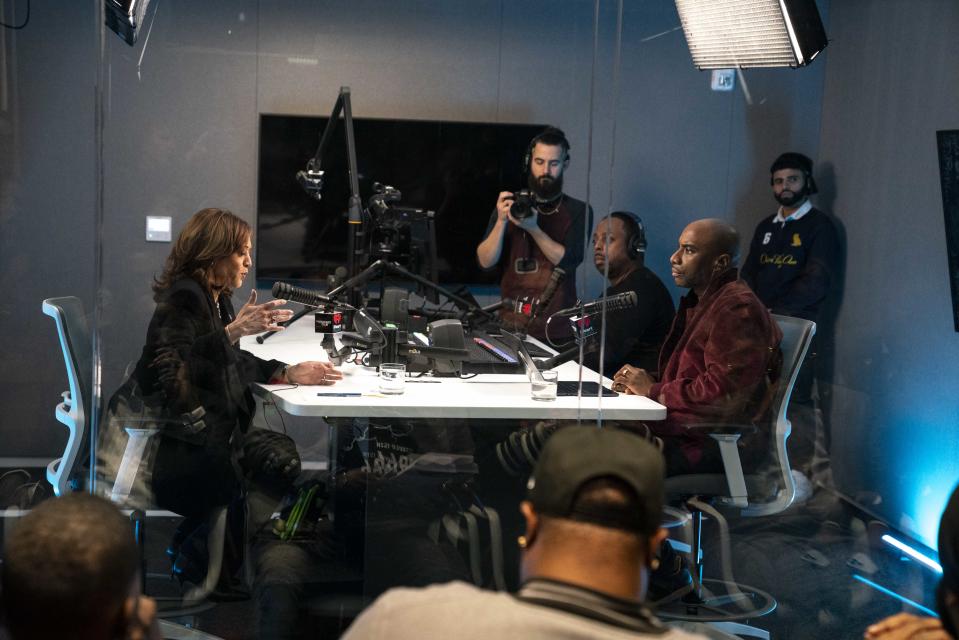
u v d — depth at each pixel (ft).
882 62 5.93
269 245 6.37
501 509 6.33
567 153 6.12
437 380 6.65
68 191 9.41
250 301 6.48
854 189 6.04
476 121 6.13
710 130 6.01
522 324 6.45
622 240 6.10
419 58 6.10
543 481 3.06
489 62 6.07
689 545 6.40
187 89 5.91
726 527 6.40
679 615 6.47
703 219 6.03
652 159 6.05
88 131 9.34
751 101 5.95
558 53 6.04
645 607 2.88
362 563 6.52
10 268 9.37
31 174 9.32
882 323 6.18
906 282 6.20
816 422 6.27
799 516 6.40
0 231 9.32
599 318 6.18
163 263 6.09
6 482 9.32
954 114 6.08
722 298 6.08
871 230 6.07
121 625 2.94
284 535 6.55
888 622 3.65
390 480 6.38
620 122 6.02
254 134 6.05
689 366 6.12
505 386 6.53
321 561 6.57
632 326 6.13
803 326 6.12
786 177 6.03
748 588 6.47
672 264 6.10
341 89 6.05
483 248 6.40
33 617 2.81
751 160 6.02
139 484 6.29
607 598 2.84
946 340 6.29
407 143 6.23
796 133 5.98
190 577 6.48
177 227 6.06
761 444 6.27
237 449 6.47
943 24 6.06
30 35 9.14
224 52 5.91
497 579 6.37
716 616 6.48
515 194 6.21
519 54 6.05
